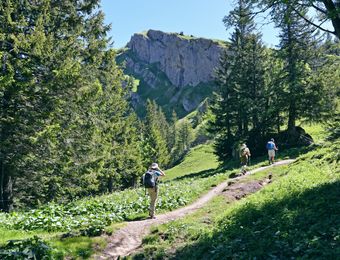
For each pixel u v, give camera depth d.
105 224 13.89
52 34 22.59
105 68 28.17
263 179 21.95
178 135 126.44
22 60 21.05
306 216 9.60
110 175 42.75
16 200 25.28
